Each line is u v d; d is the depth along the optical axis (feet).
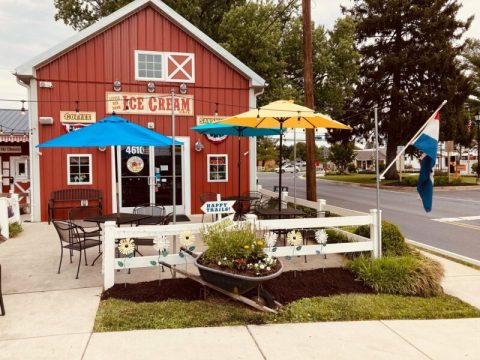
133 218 21.52
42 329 13.15
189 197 37.73
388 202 54.90
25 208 42.60
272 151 228.84
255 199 32.37
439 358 11.69
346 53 66.49
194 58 37.45
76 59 34.55
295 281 17.85
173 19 36.42
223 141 38.55
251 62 56.70
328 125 22.93
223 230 16.33
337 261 21.50
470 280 19.22
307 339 12.75
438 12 88.33
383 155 172.14
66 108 34.40
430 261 19.04
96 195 34.71
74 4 71.92
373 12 93.97
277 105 22.16
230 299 15.65
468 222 37.73
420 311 15.01
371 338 12.89
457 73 86.63
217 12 66.74
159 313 14.28
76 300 15.67
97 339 12.49
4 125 52.75
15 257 22.08
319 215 25.50
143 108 36.22
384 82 93.97
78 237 20.02
